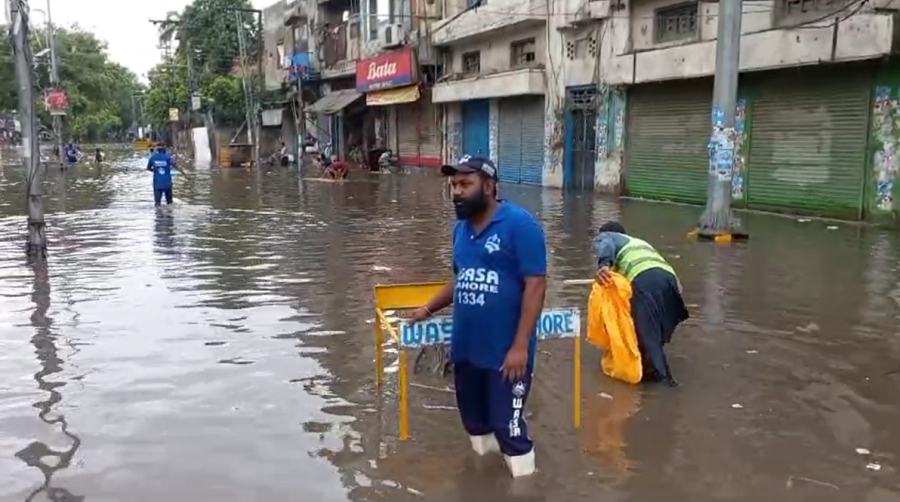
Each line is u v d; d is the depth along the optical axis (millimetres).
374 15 30359
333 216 15219
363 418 4574
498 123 24766
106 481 3773
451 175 3662
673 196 17734
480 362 3715
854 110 13328
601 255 5367
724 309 7180
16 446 4176
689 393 4957
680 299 5305
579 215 15109
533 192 20453
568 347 5934
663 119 17828
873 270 9016
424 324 4191
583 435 4312
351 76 34969
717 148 11453
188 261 9922
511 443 3760
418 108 30125
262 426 4449
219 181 27156
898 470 3889
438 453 4098
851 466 3934
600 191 20094
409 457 4051
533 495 3637
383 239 11859
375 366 5535
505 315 3648
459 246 3762
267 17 44375
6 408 4715
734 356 5730
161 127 74312
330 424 4484
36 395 4941
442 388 5074
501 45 24453
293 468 3920
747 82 15398
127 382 5180
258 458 4035
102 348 5965
